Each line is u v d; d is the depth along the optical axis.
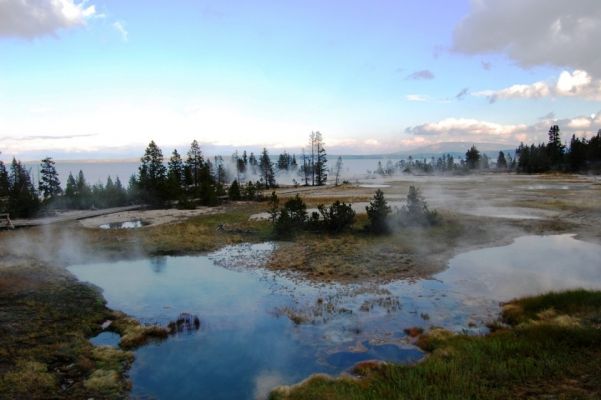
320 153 93.00
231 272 20.69
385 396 8.73
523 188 60.25
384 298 16.31
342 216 29.66
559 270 19.73
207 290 17.84
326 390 9.23
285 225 28.58
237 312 15.19
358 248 24.69
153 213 43.69
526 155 103.94
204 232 31.12
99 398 9.54
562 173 92.56
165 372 10.84
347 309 15.20
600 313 12.70
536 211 37.72
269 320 14.39
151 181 54.91
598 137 93.94
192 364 11.28
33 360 11.10
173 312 15.33
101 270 21.41
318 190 71.06
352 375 10.45
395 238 27.28
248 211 43.72
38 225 35.47
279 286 18.20
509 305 14.88
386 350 11.91
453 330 13.12
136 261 23.23
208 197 51.44
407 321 14.02
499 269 20.09
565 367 9.33
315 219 30.67
